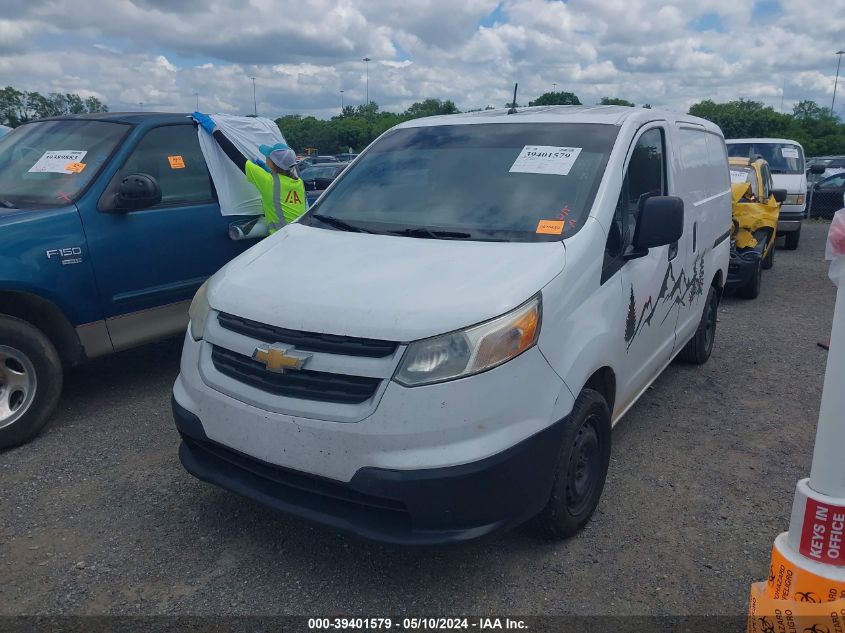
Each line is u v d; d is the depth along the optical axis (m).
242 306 3.25
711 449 4.68
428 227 3.75
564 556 3.44
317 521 3.01
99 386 5.68
